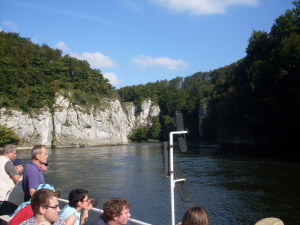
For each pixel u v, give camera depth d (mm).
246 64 72625
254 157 46625
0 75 96375
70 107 116062
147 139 179375
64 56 146500
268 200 18891
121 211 4863
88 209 6082
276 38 66375
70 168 38750
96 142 125875
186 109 172000
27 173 6477
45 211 4676
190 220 4352
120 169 37250
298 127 58125
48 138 105062
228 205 18125
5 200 7504
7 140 82438
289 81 57094
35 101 103938
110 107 138500
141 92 199750
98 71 143750
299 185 23078
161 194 21641
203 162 41781
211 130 127625
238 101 70438
